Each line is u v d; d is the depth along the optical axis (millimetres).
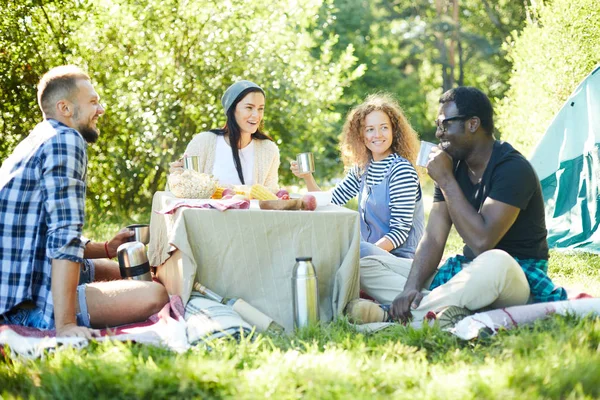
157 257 4355
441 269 3758
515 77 9539
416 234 4590
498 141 3600
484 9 26266
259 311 3477
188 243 3514
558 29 8070
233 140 5105
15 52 8711
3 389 2705
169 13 9273
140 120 9117
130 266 3969
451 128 3529
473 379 2520
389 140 4602
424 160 3604
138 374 2615
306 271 3480
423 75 27922
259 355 2914
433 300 3447
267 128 10094
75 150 3342
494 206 3430
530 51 8898
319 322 3467
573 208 6582
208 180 4109
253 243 3598
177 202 3760
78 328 3188
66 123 3533
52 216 3252
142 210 9828
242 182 5109
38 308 3318
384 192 4535
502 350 2896
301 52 10242
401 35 27094
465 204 3479
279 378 2588
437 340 3125
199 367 2650
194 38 9430
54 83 3508
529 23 9219
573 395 2375
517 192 3420
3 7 8625
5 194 3289
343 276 3619
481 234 3428
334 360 2748
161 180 9836
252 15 9664
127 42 9227
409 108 25969
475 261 3371
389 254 4168
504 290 3338
